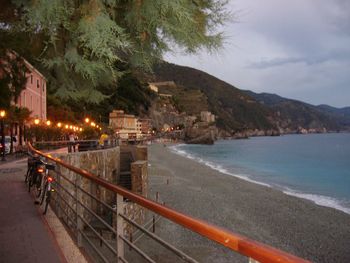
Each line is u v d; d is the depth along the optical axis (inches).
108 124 3784.5
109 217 593.3
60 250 210.5
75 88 152.2
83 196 583.2
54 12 107.9
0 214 303.1
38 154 408.5
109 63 118.3
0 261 192.9
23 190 431.8
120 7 123.6
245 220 780.6
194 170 1774.1
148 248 498.6
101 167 889.5
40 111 1662.2
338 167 2203.5
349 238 666.2
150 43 133.3
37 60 128.6
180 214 84.7
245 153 3597.4
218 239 68.2
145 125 4943.4
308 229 722.8
